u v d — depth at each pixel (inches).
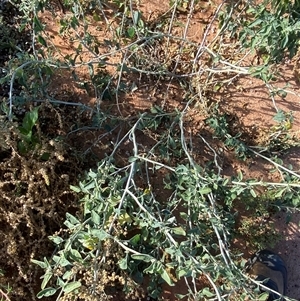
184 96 106.3
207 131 106.7
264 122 108.1
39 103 100.2
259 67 87.4
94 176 79.4
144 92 106.3
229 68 99.6
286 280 109.1
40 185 92.4
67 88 104.0
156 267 75.0
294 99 108.7
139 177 105.2
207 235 96.1
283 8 83.5
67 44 104.3
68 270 82.3
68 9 104.5
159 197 105.8
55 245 98.5
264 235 105.9
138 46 94.9
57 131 101.0
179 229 76.1
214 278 85.0
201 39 107.3
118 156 105.2
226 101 107.3
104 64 98.0
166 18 106.4
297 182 90.3
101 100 101.3
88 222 81.6
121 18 105.0
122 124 102.6
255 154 106.6
